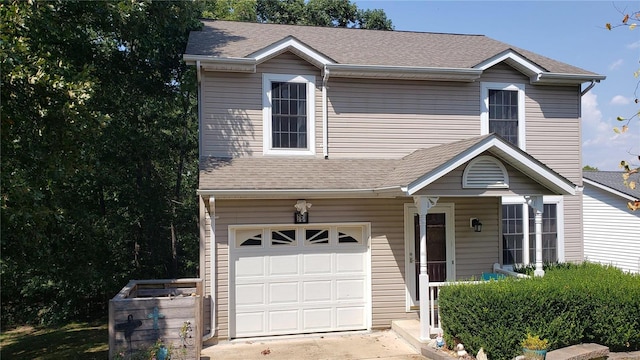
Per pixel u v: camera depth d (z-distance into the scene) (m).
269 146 10.48
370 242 9.91
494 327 7.19
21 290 13.30
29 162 7.90
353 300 9.88
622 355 7.52
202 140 10.20
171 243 16.45
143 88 14.53
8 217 6.88
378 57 11.54
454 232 10.52
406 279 10.02
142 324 7.38
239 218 9.38
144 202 14.44
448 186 8.23
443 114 11.37
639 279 8.28
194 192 17.58
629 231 17.81
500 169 8.45
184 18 13.17
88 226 12.01
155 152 14.75
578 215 11.82
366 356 8.12
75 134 7.93
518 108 11.71
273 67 10.59
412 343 8.64
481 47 13.45
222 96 10.34
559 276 8.34
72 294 13.80
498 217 10.80
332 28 14.46
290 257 9.66
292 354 8.27
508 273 9.81
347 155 10.86
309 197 9.54
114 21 11.55
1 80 6.88
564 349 7.30
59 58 10.03
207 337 8.94
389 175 9.79
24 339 11.83
